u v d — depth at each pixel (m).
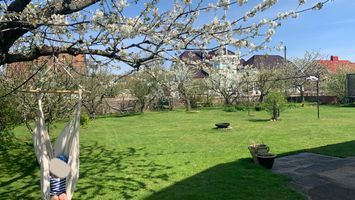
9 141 13.38
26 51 5.57
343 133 15.84
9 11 4.39
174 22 4.84
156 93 31.12
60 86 11.41
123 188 8.29
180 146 13.88
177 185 8.30
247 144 13.80
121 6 4.40
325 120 21.48
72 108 12.31
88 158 11.96
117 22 4.50
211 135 16.64
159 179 8.93
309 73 44.12
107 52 4.77
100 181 8.95
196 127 20.03
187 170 9.75
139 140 15.77
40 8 4.95
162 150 13.12
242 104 35.09
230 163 10.34
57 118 12.55
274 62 46.81
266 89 35.47
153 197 7.54
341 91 35.09
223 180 8.44
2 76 11.40
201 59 5.70
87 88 15.36
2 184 9.00
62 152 5.52
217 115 27.56
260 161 9.74
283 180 8.30
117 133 18.28
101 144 14.88
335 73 38.19
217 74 5.79
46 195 5.03
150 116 28.20
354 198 6.89
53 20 4.36
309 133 16.16
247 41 5.08
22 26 4.51
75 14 5.03
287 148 12.55
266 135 15.98
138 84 30.30
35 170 10.41
